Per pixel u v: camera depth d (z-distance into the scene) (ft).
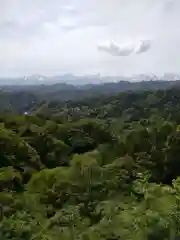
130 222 107.04
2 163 175.11
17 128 219.61
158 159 205.46
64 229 114.21
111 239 104.68
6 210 124.16
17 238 107.04
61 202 140.67
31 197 138.10
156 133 237.86
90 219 123.54
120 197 141.38
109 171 161.68
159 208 112.37
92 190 146.92
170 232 98.43
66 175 153.48
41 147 207.31
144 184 143.95
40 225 115.75
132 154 221.25
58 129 233.35
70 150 217.97
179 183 137.08
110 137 249.34
